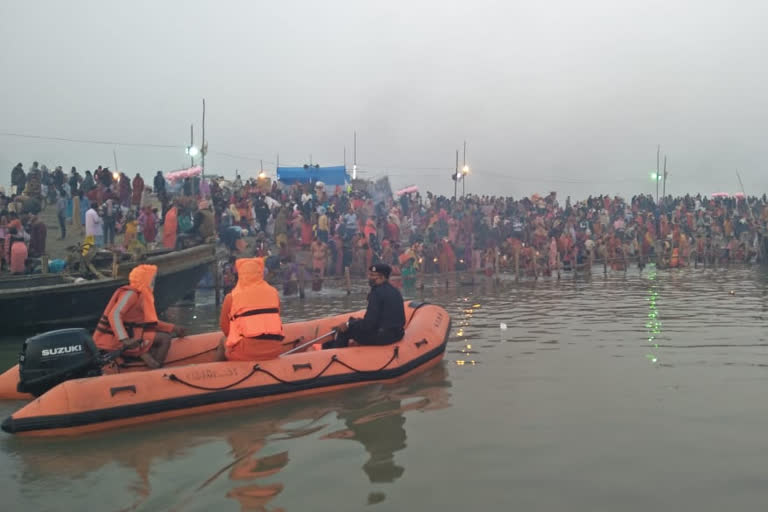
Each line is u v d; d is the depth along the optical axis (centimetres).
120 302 628
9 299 1016
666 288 1792
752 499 386
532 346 900
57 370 577
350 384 677
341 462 457
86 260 1252
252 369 627
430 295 1683
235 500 394
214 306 1514
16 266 1442
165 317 1312
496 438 504
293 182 3091
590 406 590
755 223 3095
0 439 527
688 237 3100
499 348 890
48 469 456
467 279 2184
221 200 2125
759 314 1205
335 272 2078
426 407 598
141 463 465
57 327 1082
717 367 746
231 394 603
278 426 550
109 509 386
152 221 1900
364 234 2175
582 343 917
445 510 376
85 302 1101
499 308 1366
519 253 2289
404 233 2625
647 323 1105
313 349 790
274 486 415
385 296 734
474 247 2517
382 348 721
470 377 717
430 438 507
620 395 628
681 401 602
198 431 541
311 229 2159
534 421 547
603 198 3422
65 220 2088
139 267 651
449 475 429
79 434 534
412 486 411
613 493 398
